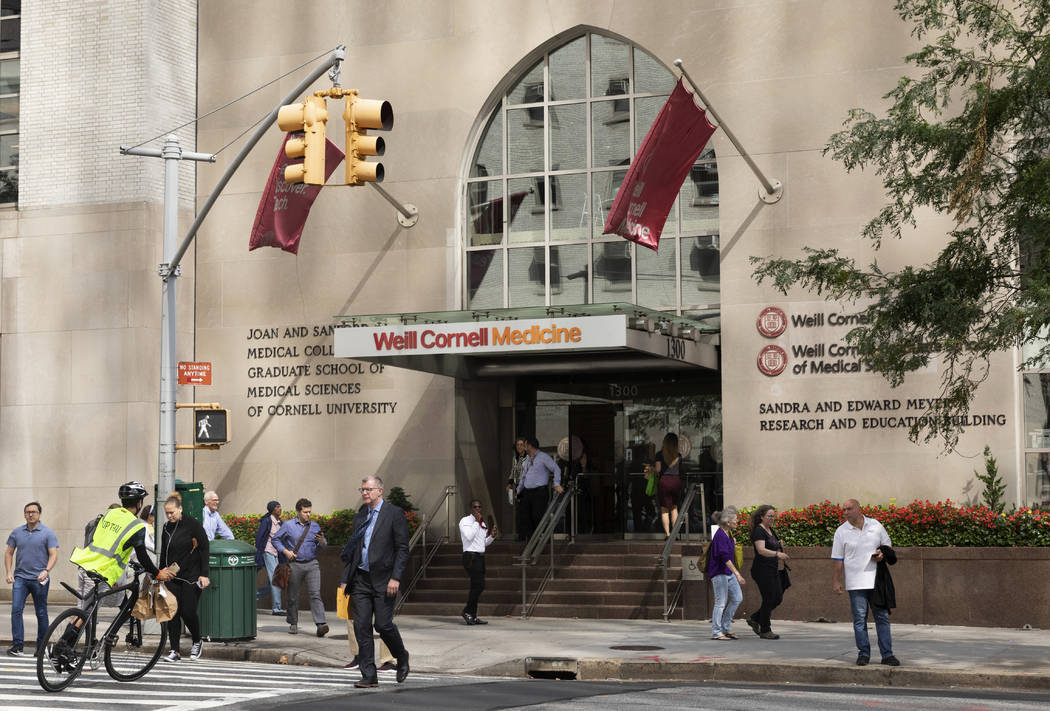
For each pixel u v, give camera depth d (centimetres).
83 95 2520
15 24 2611
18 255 2544
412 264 2438
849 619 1991
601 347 2005
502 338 2061
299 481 2470
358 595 1262
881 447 2120
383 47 2495
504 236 2441
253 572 1697
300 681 1313
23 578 1623
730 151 2258
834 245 2177
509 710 1070
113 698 1138
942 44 1639
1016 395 2050
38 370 2512
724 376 2223
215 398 2531
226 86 2581
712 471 2430
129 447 2444
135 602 1306
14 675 1345
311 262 2497
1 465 2522
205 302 2550
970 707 1127
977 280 1525
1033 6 1622
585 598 2111
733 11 2277
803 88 2220
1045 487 2045
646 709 1087
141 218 2466
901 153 1617
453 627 1933
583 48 2425
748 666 1443
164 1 2528
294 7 2552
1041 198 1437
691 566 2039
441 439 2397
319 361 2478
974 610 1917
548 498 2309
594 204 2403
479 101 2434
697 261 2333
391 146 2472
